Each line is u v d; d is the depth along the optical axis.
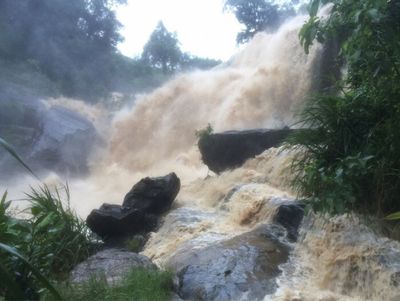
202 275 5.79
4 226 4.11
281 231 6.86
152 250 7.88
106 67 40.16
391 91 6.16
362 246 5.62
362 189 6.00
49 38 36.69
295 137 6.71
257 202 8.02
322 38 6.43
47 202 7.04
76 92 35.38
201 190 10.83
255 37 23.84
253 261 6.02
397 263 5.27
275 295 5.33
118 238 8.65
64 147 22.22
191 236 7.72
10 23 35.69
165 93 24.11
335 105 6.40
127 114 26.55
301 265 6.07
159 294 5.02
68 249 6.41
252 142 11.70
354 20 5.70
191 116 22.48
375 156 5.93
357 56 5.97
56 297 2.63
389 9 5.76
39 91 29.78
